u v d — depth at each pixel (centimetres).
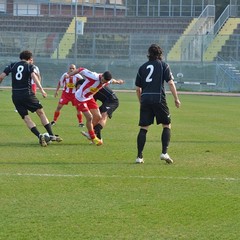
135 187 2395
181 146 3625
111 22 14488
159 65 2931
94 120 3716
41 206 2083
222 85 12269
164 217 1966
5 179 2516
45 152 3306
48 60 12850
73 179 2533
